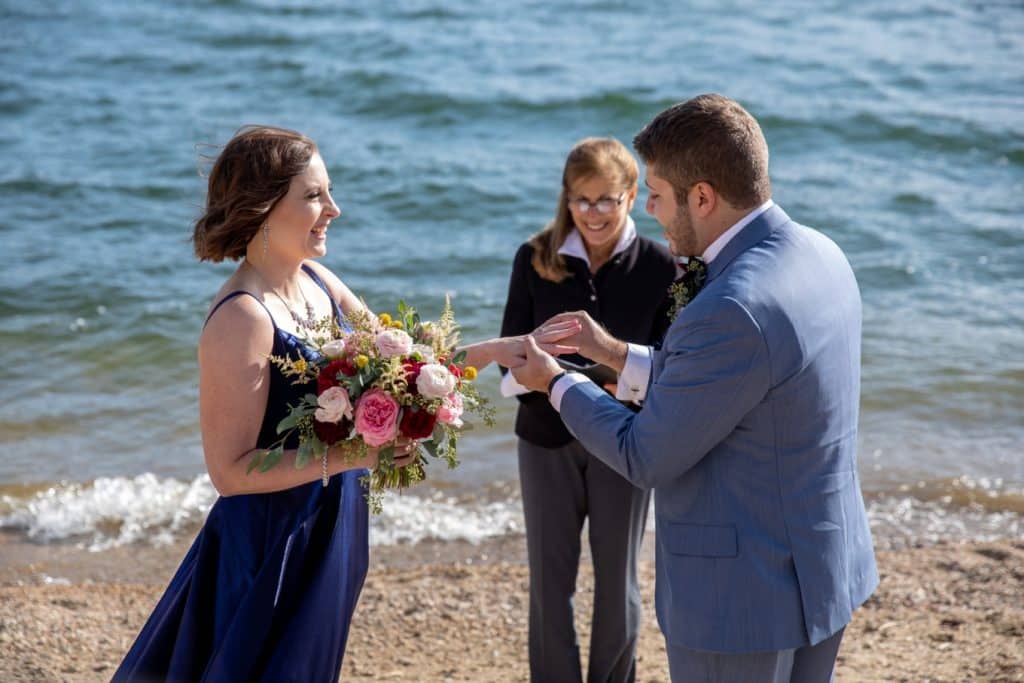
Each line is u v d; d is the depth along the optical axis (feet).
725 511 8.34
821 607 8.38
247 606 9.23
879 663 13.39
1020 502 19.39
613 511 12.03
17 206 34.99
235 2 61.82
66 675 13.51
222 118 43.91
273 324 9.36
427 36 54.75
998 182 38.19
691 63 50.75
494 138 42.09
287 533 9.49
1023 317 27.84
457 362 9.80
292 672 9.26
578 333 10.52
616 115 44.39
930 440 21.85
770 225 8.51
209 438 9.29
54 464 20.83
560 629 12.39
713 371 8.05
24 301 28.25
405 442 9.47
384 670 13.91
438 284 29.89
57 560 17.48
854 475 8.81
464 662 14.15
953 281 30.22
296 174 9.51
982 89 47.29
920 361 25.32
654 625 15.11
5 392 23.98
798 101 45.32
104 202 35.50
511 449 21.42
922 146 41.42
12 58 51.65
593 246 12.39
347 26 56.65
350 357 9.20
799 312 8.16
